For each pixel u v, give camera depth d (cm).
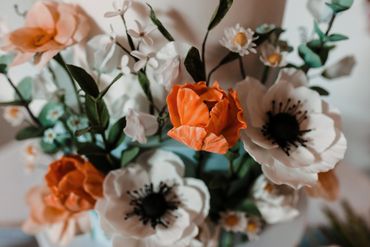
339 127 33
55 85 37
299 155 31
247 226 38
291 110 32
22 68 40
